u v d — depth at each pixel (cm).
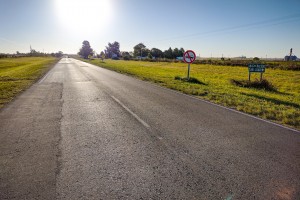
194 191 266
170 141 425
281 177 302
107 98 852
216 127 519
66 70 2425
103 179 289
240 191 268
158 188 271
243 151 385
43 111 638
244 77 2395
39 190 263
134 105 738
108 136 445
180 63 6328
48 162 333
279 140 443
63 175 297
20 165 323
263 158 359
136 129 492
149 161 341
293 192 268
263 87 1438
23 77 1589
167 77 1789
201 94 1000
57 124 519
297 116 636
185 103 793
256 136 463
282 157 365
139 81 1476
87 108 682
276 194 263
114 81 1440
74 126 506
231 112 673
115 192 262
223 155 368
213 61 6119
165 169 317
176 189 269
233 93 1071
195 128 507
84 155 359
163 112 652
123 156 357
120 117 587
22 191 261
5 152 366
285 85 1895
